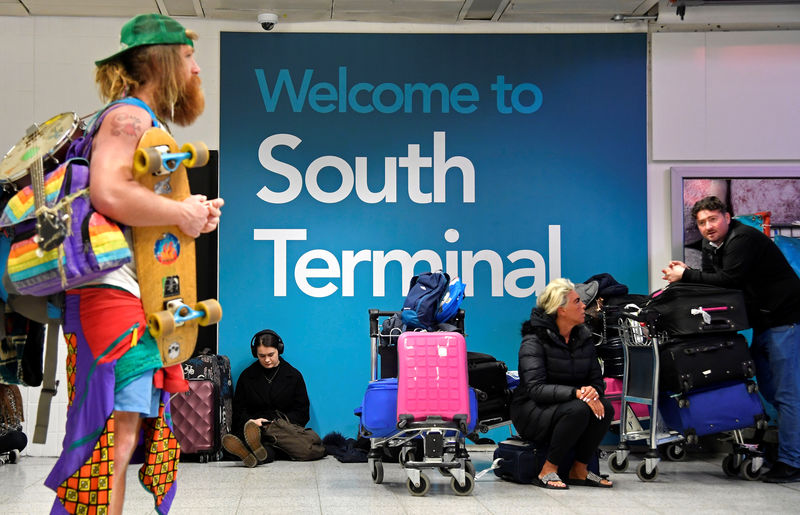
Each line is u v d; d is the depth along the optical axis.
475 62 6.62
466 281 6.57
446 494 4.42
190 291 2.29
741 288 5.00
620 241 6.59
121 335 2.14
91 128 2.21
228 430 6.09
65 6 6.16
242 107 6.52
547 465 4.62
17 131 6.33
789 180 6.56
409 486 4.39
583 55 6.61
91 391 2.13
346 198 6.54
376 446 4.77
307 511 3.87
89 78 6.39
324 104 6.55
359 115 6.57
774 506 4.04
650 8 6.46
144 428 2.40
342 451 5.99
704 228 5.17
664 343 4.88
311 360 6.46
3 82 6.34
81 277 2.06
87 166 2.15
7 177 2.20
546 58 6.62
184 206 2.20
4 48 6.34
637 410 5.79
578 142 6.61
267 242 6.48
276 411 6.08
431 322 4.96
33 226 2.13
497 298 6.56
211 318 2.29
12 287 2.16
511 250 6.59
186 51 2.35
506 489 4.57
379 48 6.59
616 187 6.61
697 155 6.59
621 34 6.61
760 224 6.12
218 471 5.34
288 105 6.54
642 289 6.58
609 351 5.83
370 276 6.53
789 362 4.85
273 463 5.75
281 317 6.46
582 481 4.72
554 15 6.47
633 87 6.62
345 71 6.58
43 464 5.58
